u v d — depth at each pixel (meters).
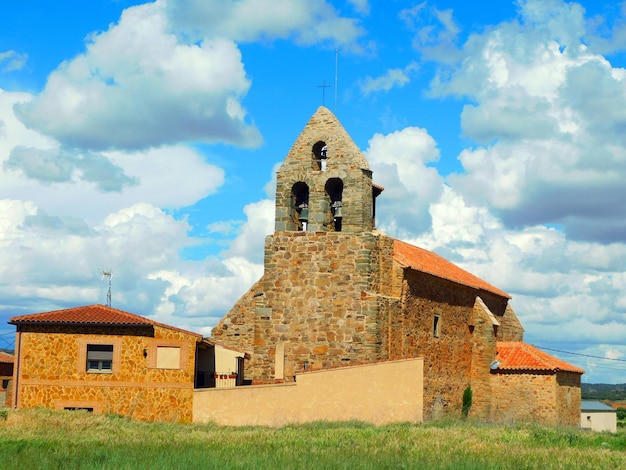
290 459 26.77
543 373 51.03
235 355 47.22
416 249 57.19
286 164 47.59
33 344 43.22
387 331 45.31
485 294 57.69
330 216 47.19
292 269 46.50
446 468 25.89
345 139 46.66
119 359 43.16
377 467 25.88
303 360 45.53
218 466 25.20
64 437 32.06
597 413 72.50
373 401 42.59
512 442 34.00
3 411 38.09
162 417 42.78
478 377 53.47
